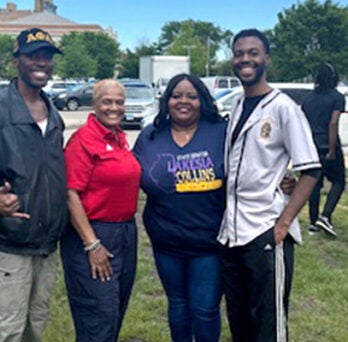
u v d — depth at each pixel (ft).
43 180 9.80
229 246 10.82
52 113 10.14
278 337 10.73
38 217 9.82
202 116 11.28
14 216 9.64
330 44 159.84
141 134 11.49
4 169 9.64
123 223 10.79
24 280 10.08
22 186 9.61
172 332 12.06
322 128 21.24
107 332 10.73
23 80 9.92
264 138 10.23
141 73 126.31
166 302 15.74
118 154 10.48
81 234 10.38
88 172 10.28
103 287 10.59
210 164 10.93
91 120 10.50
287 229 10.36
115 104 10.47
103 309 10.61
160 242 11.48
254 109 10.39
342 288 16.84
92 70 191.93
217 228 11.19
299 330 14.32
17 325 10.15
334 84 21.18
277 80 161.89
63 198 10.14
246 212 10.48
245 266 10.69
